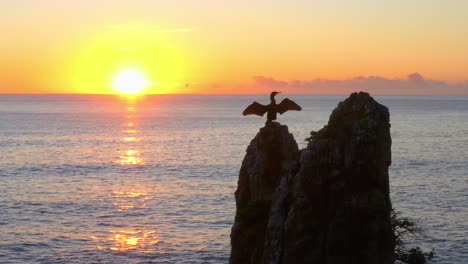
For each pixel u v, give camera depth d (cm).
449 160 17888
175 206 11525
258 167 4834
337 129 4266
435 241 8538
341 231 4081
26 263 8006
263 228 4597
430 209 10862
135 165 17300
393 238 4178
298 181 4222
